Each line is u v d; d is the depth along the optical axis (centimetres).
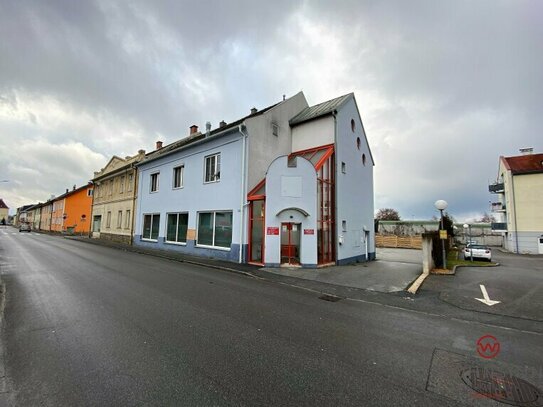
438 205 1316
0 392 288
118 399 281
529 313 650
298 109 1767
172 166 1816
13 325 471
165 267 1143
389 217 6862
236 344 422
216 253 1412
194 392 296
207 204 1515
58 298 632
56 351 382
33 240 2589
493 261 2153
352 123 1733
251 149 1378
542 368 377
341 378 335
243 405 277
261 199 1269
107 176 2700
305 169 1263
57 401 276
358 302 723
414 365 374
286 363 368
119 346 401
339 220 1469
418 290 876
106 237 2662
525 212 3538
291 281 957
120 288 739
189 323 502
